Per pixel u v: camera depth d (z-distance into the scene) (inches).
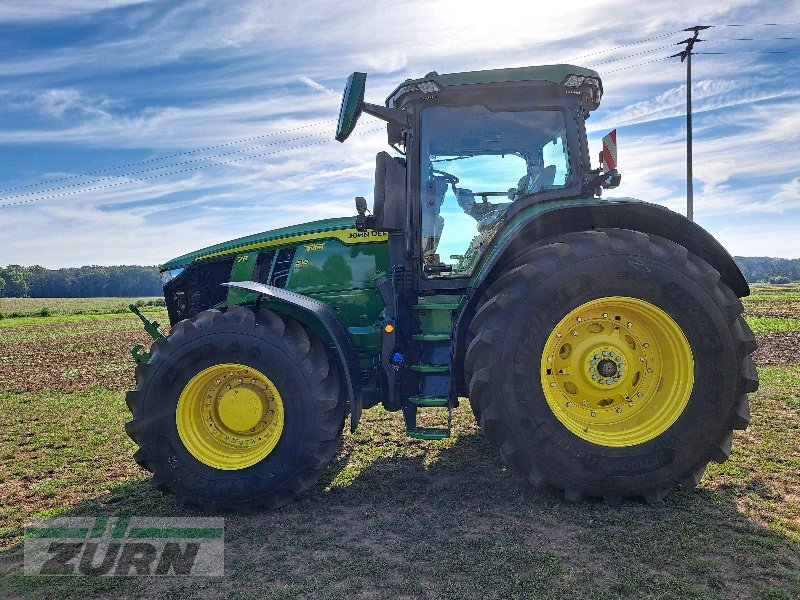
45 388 350.9
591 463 131.3
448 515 133.5
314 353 146.9
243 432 147.6
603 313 139.0
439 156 166.6
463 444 191.8
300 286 181.3
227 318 146.8
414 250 163.3
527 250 148.9
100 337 838.5
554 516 128.9
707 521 123.3
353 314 177.0
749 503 132.4
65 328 1146.7
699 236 145.7
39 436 225.0
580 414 138.9
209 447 146.2
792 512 127.3
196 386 145.3
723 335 132.3
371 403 165.8
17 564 118.0
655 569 104.5
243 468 142.0
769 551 109.7
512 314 134.0
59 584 109.0
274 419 147.4
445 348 154.2
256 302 154.6
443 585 101.6
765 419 200.5
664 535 117.3
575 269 133.6
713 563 105.4
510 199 166.7
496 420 133.3
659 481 131.9
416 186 164.4
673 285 132.5
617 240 136.9
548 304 133.1
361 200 165.3
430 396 148.9
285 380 142.6
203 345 144.3
